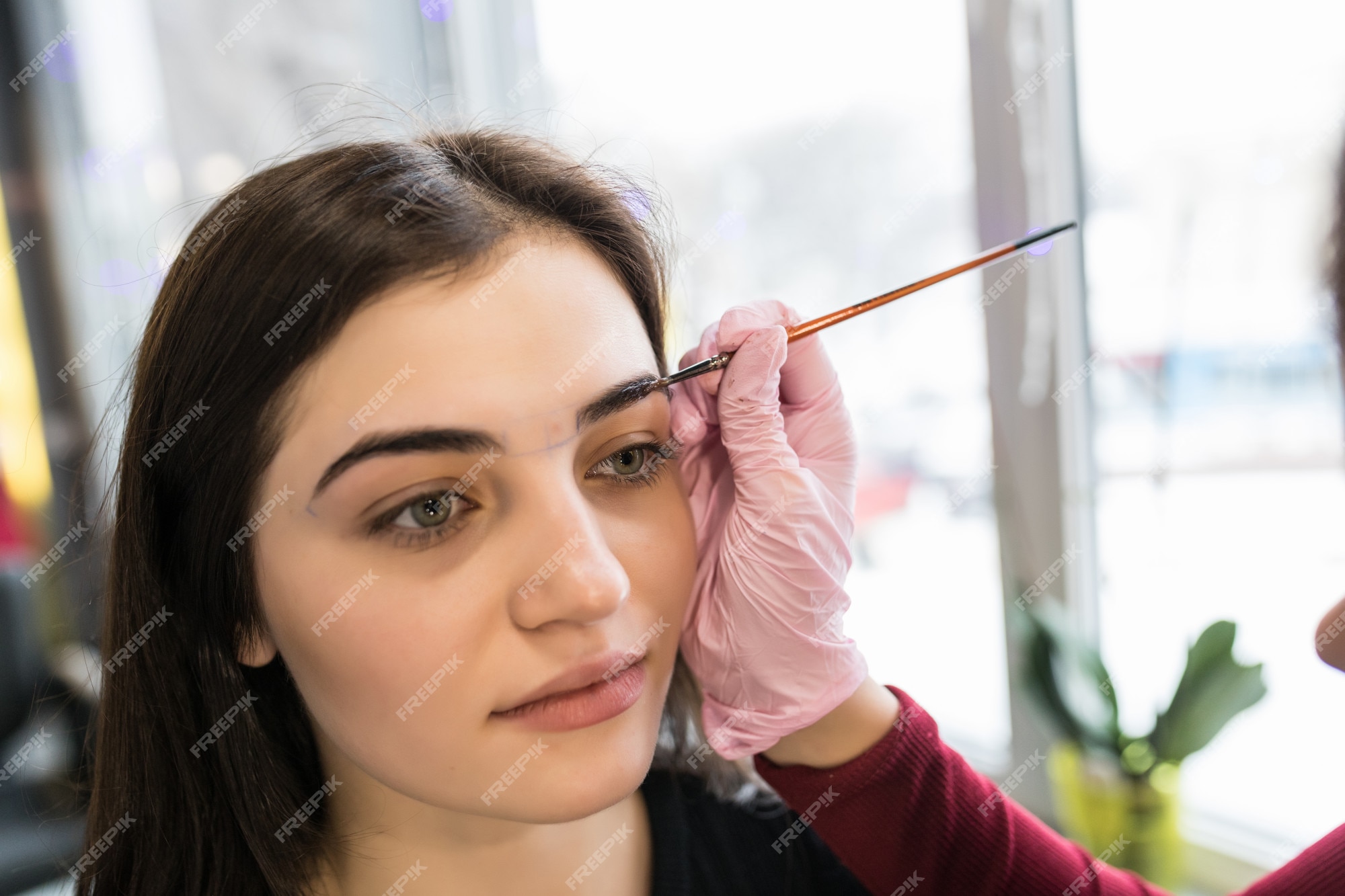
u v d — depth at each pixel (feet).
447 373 1.55
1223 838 3.76
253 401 1.68
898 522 4.80
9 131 6.83
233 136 6.71
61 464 6.85
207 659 1.95
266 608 1.79
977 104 3.91
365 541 1.63
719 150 5.05
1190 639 3.38
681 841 2.14
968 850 2.04
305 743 2.11
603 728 1.71
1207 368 3.60
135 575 1.97
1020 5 3.74
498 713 1.65
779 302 2.04
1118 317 3.83
